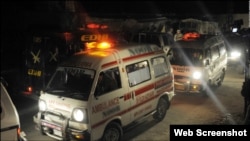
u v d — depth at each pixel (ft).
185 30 62.28
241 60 44.88
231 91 36.91
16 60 48.03
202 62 33.19
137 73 24.00
